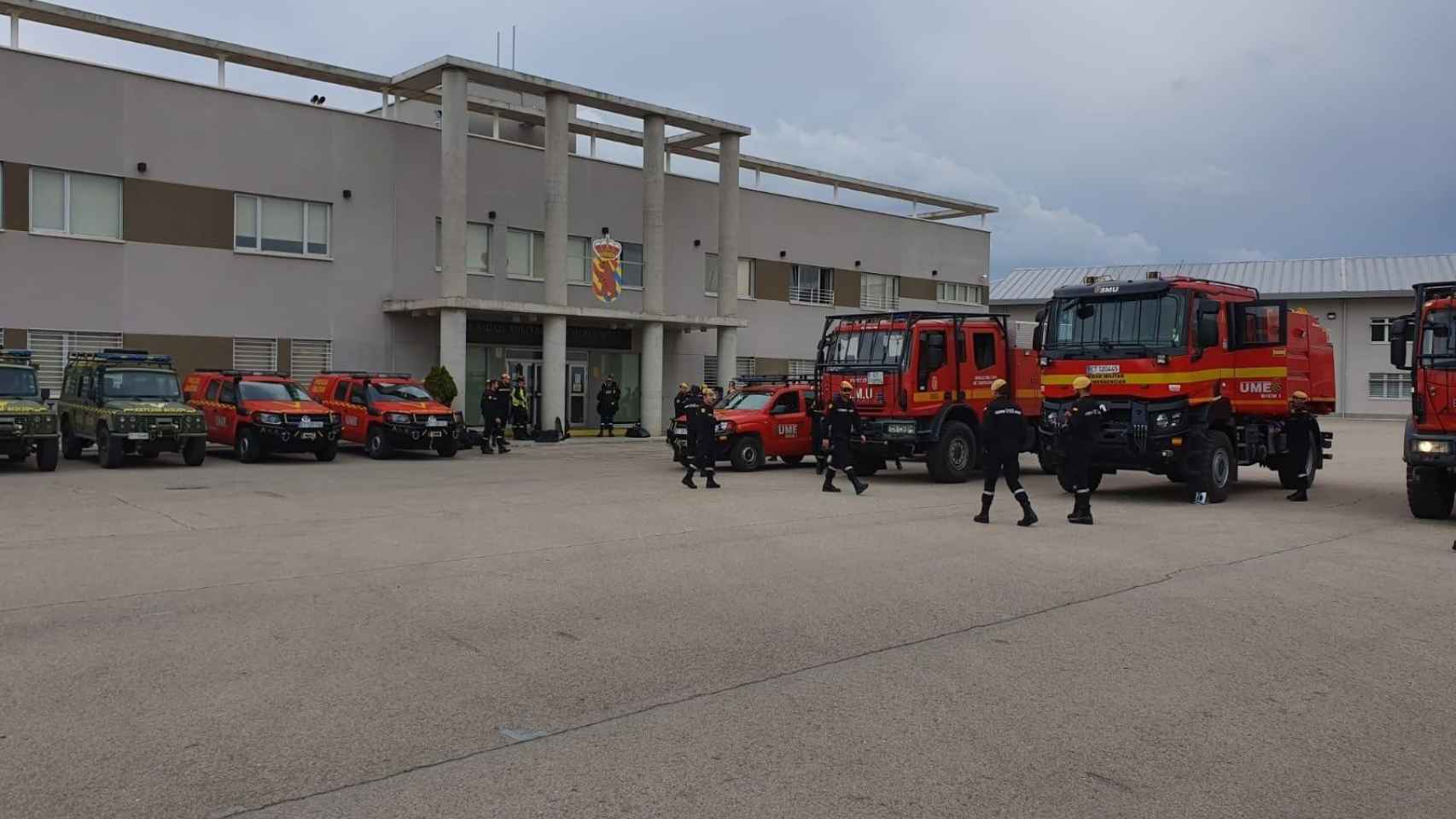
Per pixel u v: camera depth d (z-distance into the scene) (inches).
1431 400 561.9
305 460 927.7
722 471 869.8
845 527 527.5
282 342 1071.6
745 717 230.5
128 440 797.2
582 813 178.4
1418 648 300.2
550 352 1198.3
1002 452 545.0
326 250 1104.8
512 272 1251.2
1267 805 188.5
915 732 222.5
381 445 937.5
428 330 1176.8
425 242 1175.0
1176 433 645.3
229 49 1041.5
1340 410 2349.9
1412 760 211.6
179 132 1004.6
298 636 289.3
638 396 1421.0
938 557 439.8
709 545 461.1
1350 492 771.4
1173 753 213.0
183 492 641.6
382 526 504.7
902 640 300.0
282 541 454.3
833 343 812.0
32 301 929.5
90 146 955.3
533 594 350.6
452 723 222.4
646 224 1305.4
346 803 181.0
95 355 869.2
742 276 1502.2
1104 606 349.4
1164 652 291.1
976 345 811.4
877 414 773.9
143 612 315.3
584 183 1318.9
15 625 296.4
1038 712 236.8
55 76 938.1
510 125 1445.6
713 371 1475.1
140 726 216.5
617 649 283.3
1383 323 2311.8
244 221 1048.8
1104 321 670.5
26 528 482.6
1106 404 666.2
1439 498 584.7
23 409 748.6
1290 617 336.8
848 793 189.9
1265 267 2650.1
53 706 227.9
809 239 1578.5
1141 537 506.3
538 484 729.0
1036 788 193.6
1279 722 233.3
